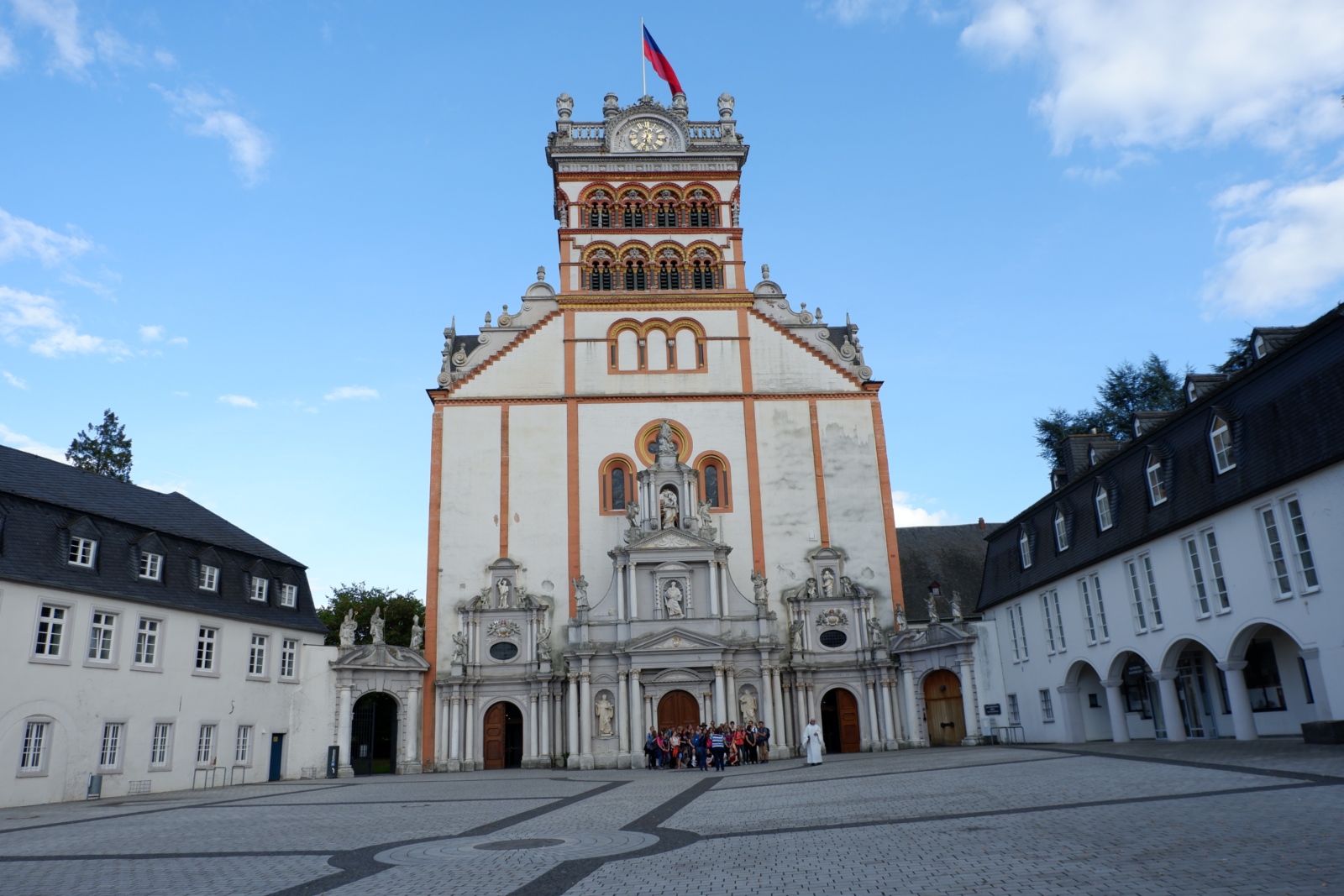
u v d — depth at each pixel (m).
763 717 49.47
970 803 18.61
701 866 13.17
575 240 60.72
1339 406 23.95
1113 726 37.03
